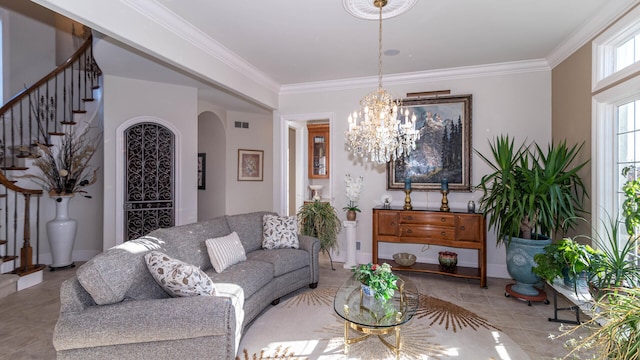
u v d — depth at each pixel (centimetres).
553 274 284
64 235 459
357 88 486
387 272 251
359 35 327
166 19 279
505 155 352
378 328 214
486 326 290
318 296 359
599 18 284
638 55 265
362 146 305
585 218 323
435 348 252
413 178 455
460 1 262
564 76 365
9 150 483
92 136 509
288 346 254
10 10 511
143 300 206
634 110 271
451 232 396
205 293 214
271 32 319
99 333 186
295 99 518
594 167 302
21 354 244
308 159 721
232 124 664
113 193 461
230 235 337
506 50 368
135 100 472
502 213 359
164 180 492
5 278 365
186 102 505
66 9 198
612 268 240
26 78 527
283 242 379
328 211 461
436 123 444
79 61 510
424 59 397
